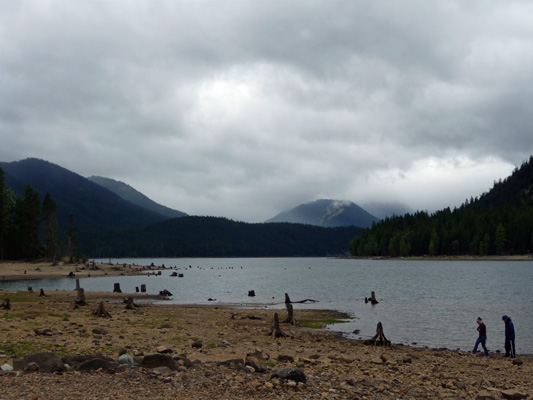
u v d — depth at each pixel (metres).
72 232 156.25
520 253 196.12
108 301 54.72
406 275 113.00
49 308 39.19
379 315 44.03
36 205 147.38
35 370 13.70
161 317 36.50
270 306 52.81
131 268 157.88
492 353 27.09
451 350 28.00
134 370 13.93
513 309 48.16
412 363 21.78
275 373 14.29
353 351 25.25
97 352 18.64
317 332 33.78
